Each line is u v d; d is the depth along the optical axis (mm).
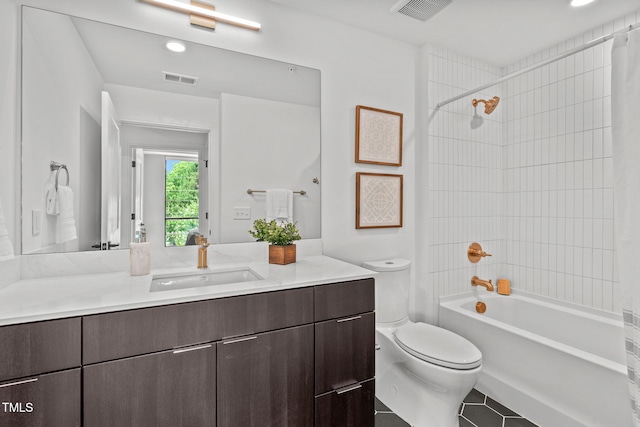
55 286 1226
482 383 2047
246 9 1790
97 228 1486
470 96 2553
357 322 1456
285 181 1914
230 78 1769
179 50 1652
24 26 1323
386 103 2262
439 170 2385
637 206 1343
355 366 1448
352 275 1448
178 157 1662
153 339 1056
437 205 2377
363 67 2166
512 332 1874
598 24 2078
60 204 1402
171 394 1081
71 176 1428
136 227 1567
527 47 2391
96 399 980
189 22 1672
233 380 1183
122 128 1541
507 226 2711
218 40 1733
